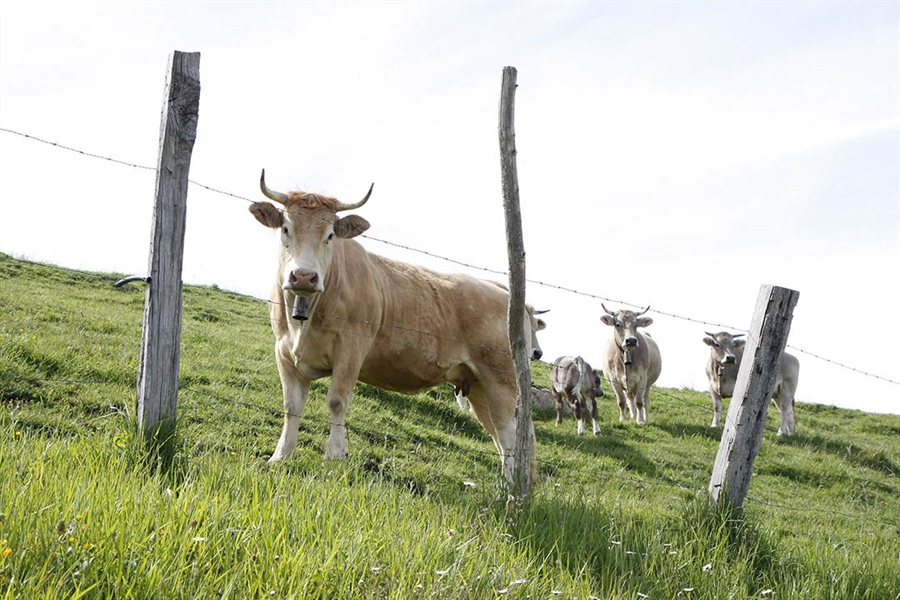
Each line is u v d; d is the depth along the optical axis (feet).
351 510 19.15
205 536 15.29
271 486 19.90
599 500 25.14
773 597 22.21
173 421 21.39
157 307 21.34
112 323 47.80
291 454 30.04
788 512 42.47
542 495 24.34
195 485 19.02
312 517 18.26
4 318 42.24
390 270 33.86
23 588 12.05
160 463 19.80
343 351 30.73
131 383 36.52
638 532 23.59
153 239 21.44
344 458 30.27
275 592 13.84
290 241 29.37
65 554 13.23
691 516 25.95
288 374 31.17
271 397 40.37
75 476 17.58
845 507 48.19
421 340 33.78
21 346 36.01
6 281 56.44
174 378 21.52
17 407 29.45
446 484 33.24
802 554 26.21
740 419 26.25
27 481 16.30
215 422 33.32
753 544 25.09
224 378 41.63
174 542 14.71
